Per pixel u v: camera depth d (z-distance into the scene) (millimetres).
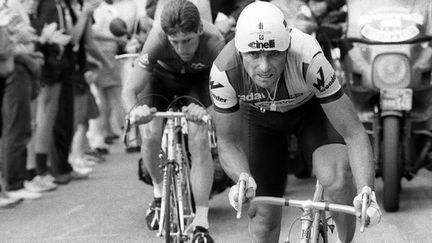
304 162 29297
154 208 23547
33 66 28312
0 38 26375
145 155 22141
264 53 13398
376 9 25125
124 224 25141
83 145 35281
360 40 24688
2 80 27984
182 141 20734
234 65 14594
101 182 32656
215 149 25078
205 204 20797
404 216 24078
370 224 12625
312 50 14375
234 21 26922
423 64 24141
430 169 25703
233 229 23734
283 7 27438
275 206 16672
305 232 13844
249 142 16750
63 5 31328
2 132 28500
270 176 16875
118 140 45125
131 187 31328
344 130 14531
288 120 16266
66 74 31719
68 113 32156
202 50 20047
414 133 24688
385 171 23906
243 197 13109
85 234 23938
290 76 14578
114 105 42844
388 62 24047
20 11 27578
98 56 34906
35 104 30906
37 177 30969
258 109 16391
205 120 18000
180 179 19719
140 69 20250
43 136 30969
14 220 26156
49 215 26734
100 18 39969
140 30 28000
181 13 18531
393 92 23797
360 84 24562
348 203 15242
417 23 24500
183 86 21438
